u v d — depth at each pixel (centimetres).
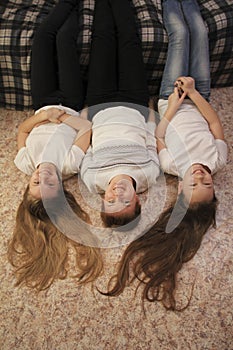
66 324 127
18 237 141
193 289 132
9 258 138
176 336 125
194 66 164
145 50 163
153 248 138
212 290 132
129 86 159
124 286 133
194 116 158
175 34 162
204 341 124
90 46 162
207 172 145
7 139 168
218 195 153
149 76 173
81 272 135
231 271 136
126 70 159
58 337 125
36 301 130
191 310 129
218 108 177
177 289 132
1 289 132
